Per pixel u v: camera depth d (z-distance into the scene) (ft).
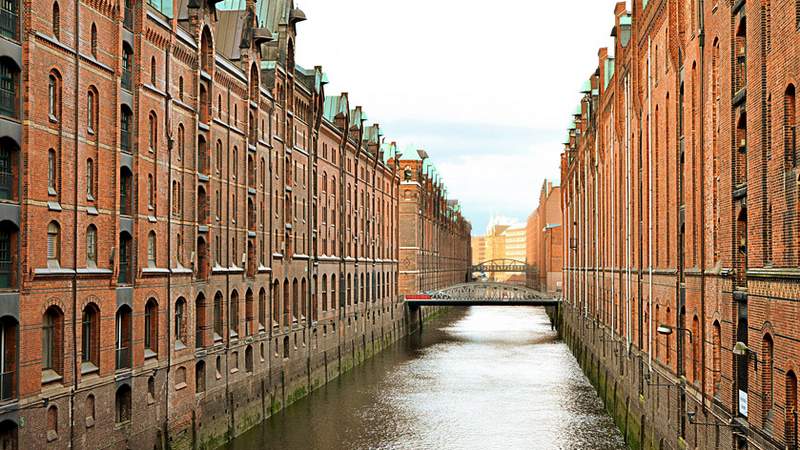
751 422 67.36
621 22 152.56
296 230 172.76
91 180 90.48
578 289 238.68
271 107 152.97
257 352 143.74
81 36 87.35
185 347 113.39
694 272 88.28
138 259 99.19
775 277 60.85
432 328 358.02
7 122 74.90
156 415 103.86
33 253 78.13
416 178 372.17
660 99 111.75
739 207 72.02
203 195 122.21
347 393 178.60
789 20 57.62
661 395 107.14
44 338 81.92
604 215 176.35
